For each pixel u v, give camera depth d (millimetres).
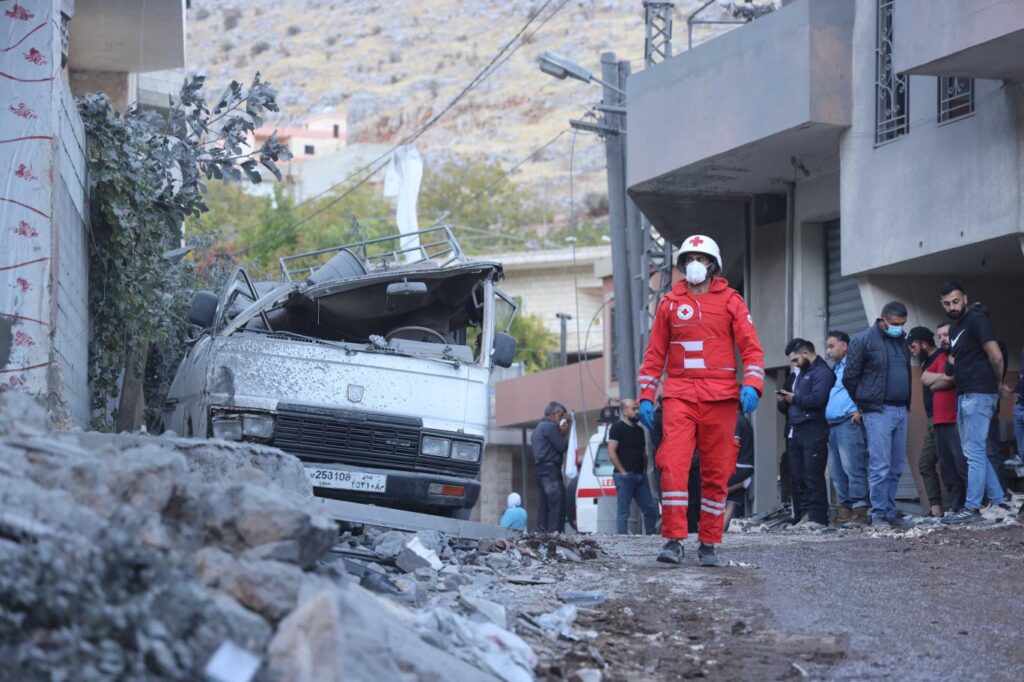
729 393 9523
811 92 17156
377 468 11570
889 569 9203
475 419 11984
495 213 117062
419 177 31391
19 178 10336
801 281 20000
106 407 13562
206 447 7020
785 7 17641
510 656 6059
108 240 13422
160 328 14789
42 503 4812
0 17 10422
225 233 64812
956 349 12461
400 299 12430
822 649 6629
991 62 13953
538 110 199250
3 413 5848
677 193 21297
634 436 17766
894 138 16547
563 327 45000
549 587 8477
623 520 17641
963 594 8070
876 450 12945
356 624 4992
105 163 13133
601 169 169375
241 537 5328
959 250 15531
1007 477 15539
